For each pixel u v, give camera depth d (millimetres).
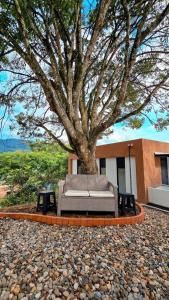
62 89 5531
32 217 4633
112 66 7047
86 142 5656
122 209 5246
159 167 9383
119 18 5691
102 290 2131
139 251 3047
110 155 10547
